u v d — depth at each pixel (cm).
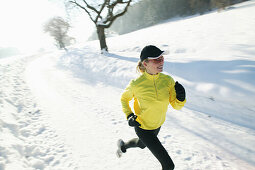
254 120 284
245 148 233
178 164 221
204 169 208
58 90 560
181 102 132
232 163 212
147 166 223
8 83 639
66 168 226
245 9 1712
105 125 333
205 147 247
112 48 1312
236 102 312
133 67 650
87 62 962
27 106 436
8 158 220
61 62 1187
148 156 241
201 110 347
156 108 145
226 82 354
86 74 755
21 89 581
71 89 562
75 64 991
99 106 421
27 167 219
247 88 315
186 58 605
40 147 268
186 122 317
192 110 353
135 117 154
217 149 240
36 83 663
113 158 242
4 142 248
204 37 959
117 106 415
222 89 342
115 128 321
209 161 220
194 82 405
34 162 231
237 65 415
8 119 331
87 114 381
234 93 320
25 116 377
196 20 1812
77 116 374
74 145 275
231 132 271
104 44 1164
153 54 123
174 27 1694
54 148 268
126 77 585
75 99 474
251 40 708
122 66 691
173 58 642
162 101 143
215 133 274
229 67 416
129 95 158
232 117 307
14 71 916
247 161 212
